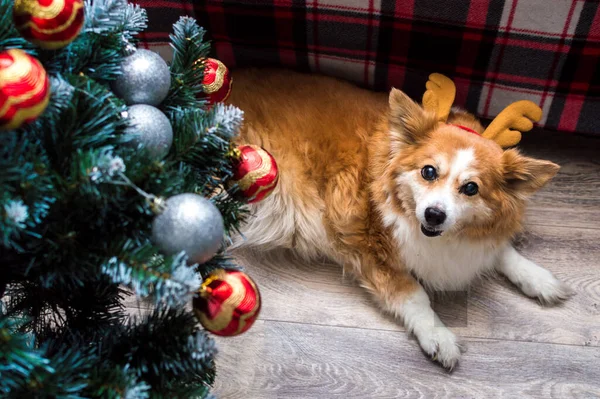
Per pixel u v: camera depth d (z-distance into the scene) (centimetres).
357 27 150
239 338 145
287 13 148
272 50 161
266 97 156
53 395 68
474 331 147
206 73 102
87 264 74
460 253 143
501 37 147
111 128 73
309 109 154
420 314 145
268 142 152
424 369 141
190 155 85
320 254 164
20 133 72
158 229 73
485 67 156
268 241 160
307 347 144
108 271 72
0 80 58
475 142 128
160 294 71
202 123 83
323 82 162
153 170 73
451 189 125
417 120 131
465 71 158
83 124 72
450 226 126
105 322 97
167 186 76
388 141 141
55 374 68
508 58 152
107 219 78
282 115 153
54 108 66
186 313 86
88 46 78
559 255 160
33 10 63
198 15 150
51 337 91
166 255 74
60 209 72
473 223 133
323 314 151
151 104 85
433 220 124
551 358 142
